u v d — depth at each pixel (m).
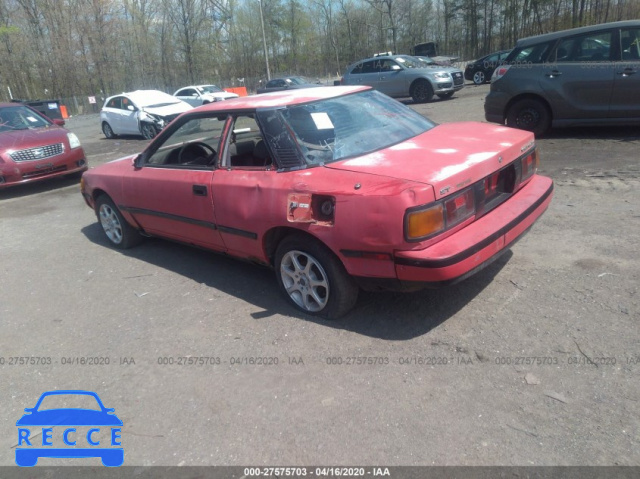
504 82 8.59
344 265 3.31
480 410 2.65
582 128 9.05
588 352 2.99
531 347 3.10
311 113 3.84
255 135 4.00
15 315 4.47
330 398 2.88
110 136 18.19
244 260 4.28
